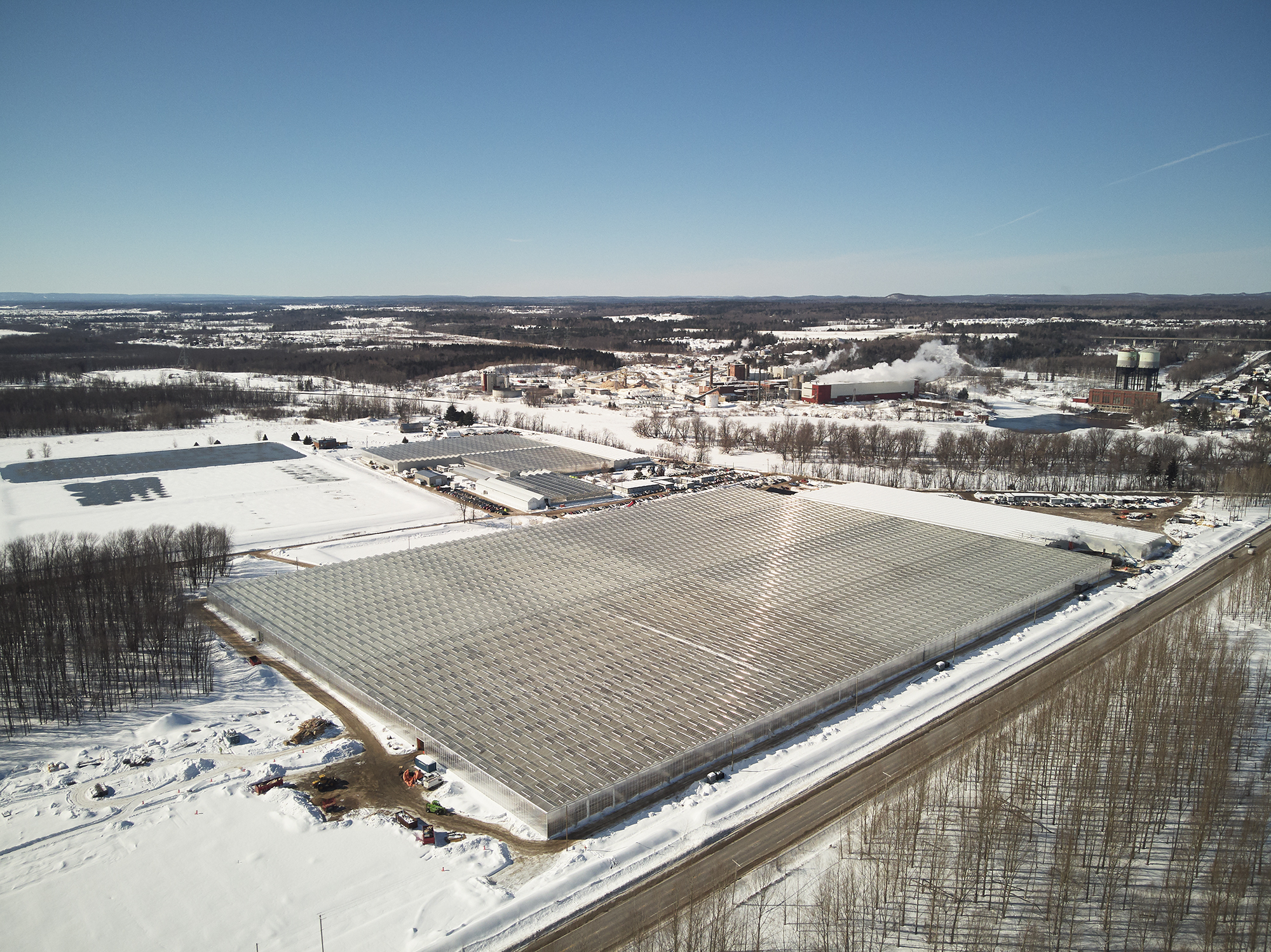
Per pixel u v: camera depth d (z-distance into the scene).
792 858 66.44
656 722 82.81
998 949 56.78
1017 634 111.06
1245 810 71.88
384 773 78.00
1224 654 93.75
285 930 57.66
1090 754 75.75
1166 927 58.53
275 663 100.50
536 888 62.22
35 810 71.50
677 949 53.66
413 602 111.94
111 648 99.69
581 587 117.19
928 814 71.25
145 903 60.38
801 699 87.75
